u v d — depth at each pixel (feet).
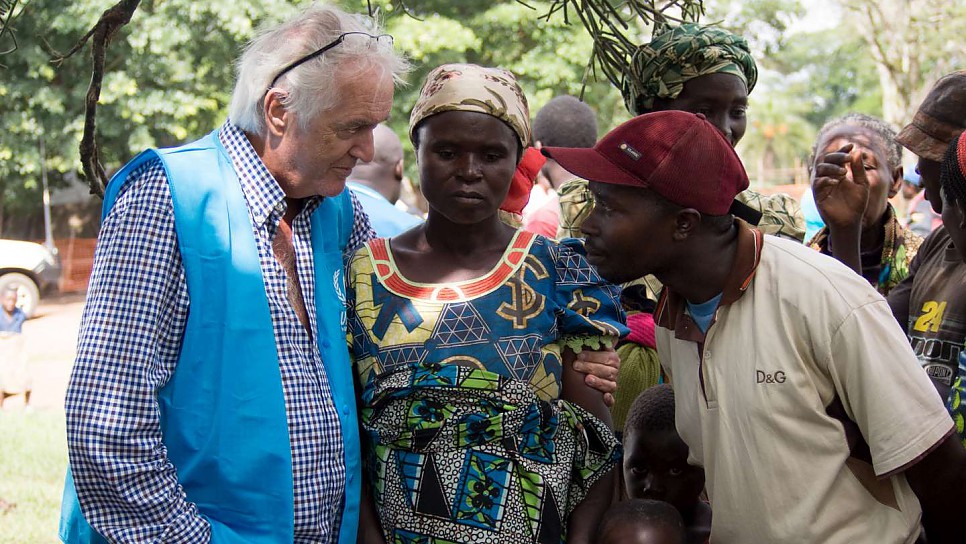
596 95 56.03
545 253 8.18
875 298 7.15
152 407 7.06
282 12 52.08
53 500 21.13
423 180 7.99
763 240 7.49
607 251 7.47
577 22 53.01
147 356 7.04
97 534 7.47
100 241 7.23
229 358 7.23
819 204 9.82
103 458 6.86
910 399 6.92
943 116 9.04
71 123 58.70
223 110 57.98
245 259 7.35
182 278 7.22
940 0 70.13
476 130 7.75
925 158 9.13
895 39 69.97
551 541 7.73
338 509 7.82
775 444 7.18
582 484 8.30
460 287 7.97
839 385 7.11
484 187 7.86
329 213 8.35
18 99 59.16
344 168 7.66
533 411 7.70
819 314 7.07
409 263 8.21
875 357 6.95
